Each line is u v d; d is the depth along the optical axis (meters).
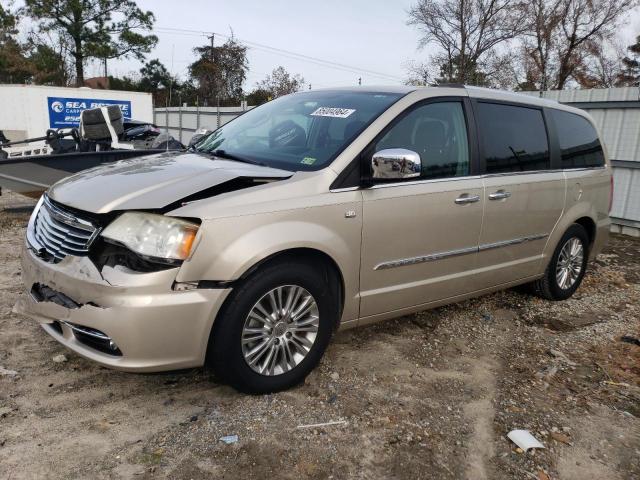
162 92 55.44
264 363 3.21
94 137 8.26
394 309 3.83
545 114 4.92
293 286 3.21
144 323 2.77
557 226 4.97
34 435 2.79
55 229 3.15
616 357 4.21
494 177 4.27
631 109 8.70
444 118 4.03
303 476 2.64
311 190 3.25
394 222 3.60
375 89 4.14
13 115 18.30
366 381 3.54
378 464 2.77
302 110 4.15
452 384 3.60
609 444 3.09
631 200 8.86
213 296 2.91
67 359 3.56
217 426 2.97
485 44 34.28
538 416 3.31
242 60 49.28
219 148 4.11
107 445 2.76
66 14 37.50
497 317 4.86
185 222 2.85
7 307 4.33
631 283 6.24
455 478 2.72
